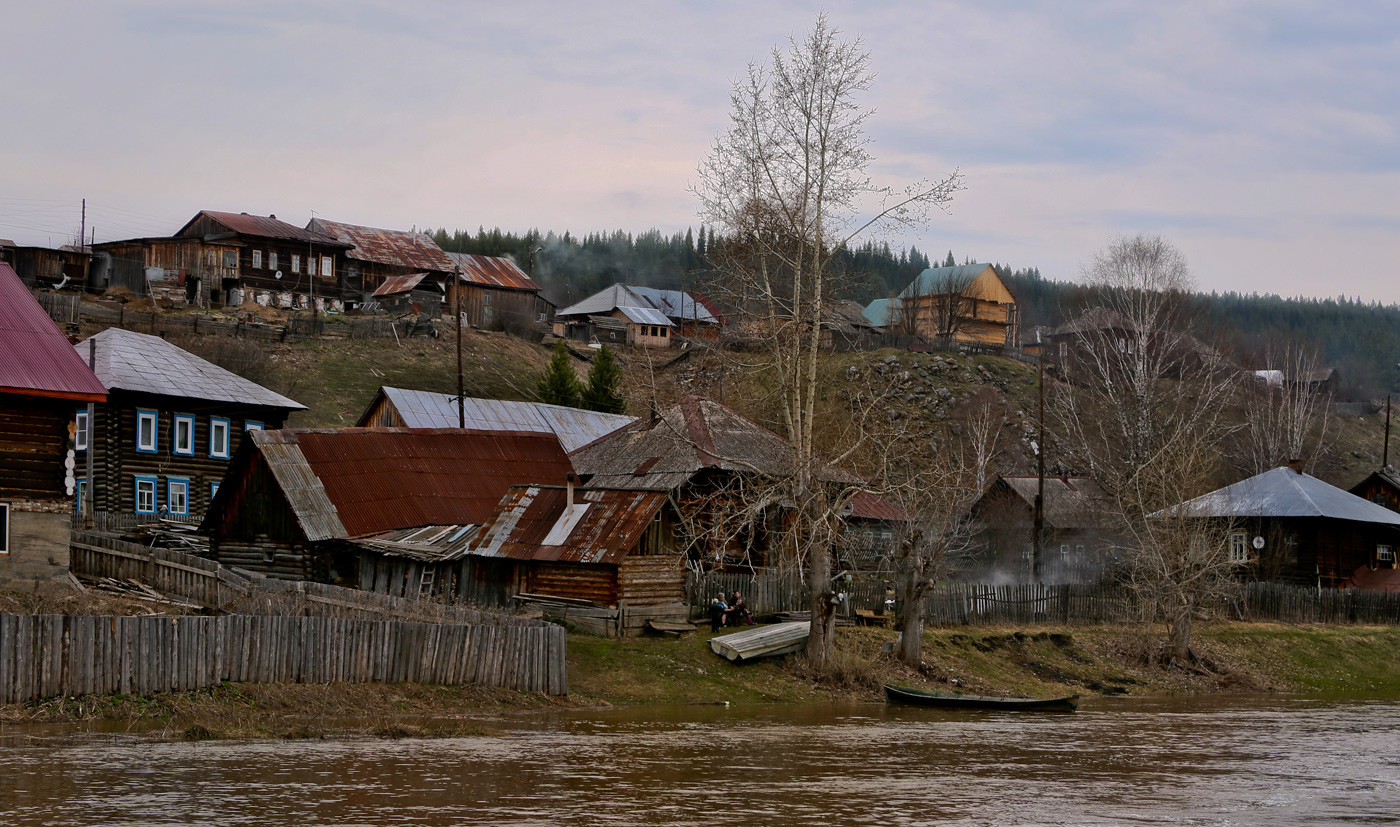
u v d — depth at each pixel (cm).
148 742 1964
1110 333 7888
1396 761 2470
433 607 3073
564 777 1891
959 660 3969
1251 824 1728
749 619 3853
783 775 2006
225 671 2298
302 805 1576
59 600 2852
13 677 1992
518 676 2889
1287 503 6156
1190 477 4725
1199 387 7438
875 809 1736
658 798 1752
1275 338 15725
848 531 4172
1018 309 14525
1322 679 4728
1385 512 6525
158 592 3228
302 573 3803
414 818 1539
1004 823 1672
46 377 3111
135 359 5231
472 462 4459
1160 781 2116
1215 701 3938
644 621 3656
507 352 10050
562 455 4791
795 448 3378
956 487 3769
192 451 5328
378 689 2550
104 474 4959
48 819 1430
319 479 3962
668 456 4638
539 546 3734
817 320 3388
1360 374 18812
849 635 3922
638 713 2855
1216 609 5078
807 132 3338
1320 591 5700
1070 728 2939
